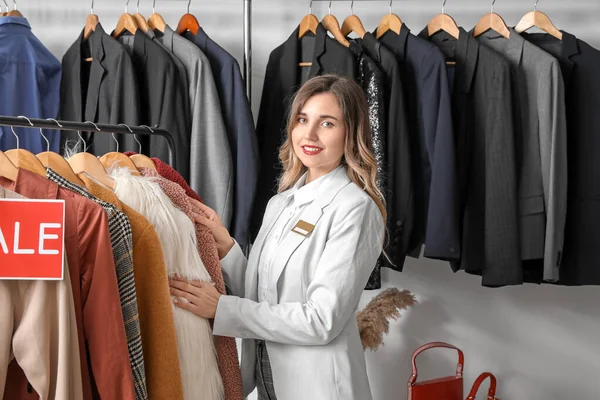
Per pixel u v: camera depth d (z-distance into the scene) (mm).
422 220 2113
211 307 1339
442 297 2486
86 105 2184
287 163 1673
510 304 2439
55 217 1008
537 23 2061
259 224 2238
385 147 2043
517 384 2451
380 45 2066
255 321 1365
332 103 1465
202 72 2061
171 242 1287
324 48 2086
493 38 2068
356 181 1524
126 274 1136
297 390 1426
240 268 1552
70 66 2252
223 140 2053
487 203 1983
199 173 2055
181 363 1285
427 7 2404
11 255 988
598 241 2004
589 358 2395
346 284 1388
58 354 1005
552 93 1939
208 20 2518
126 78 2061
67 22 2564
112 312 1078
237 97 2104
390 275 2527
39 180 1093
